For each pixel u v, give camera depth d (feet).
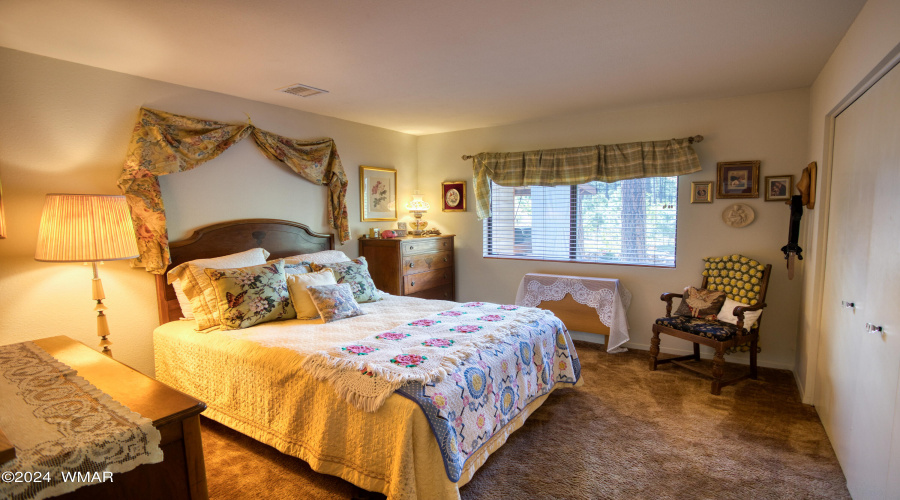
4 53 7.69
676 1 6.17
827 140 9.11
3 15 6.33
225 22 6.68
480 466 6.97
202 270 9.45
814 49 8.16
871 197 6.55
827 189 9.20
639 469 7.31
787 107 11.23
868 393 6.29
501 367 7.62
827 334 8.82
